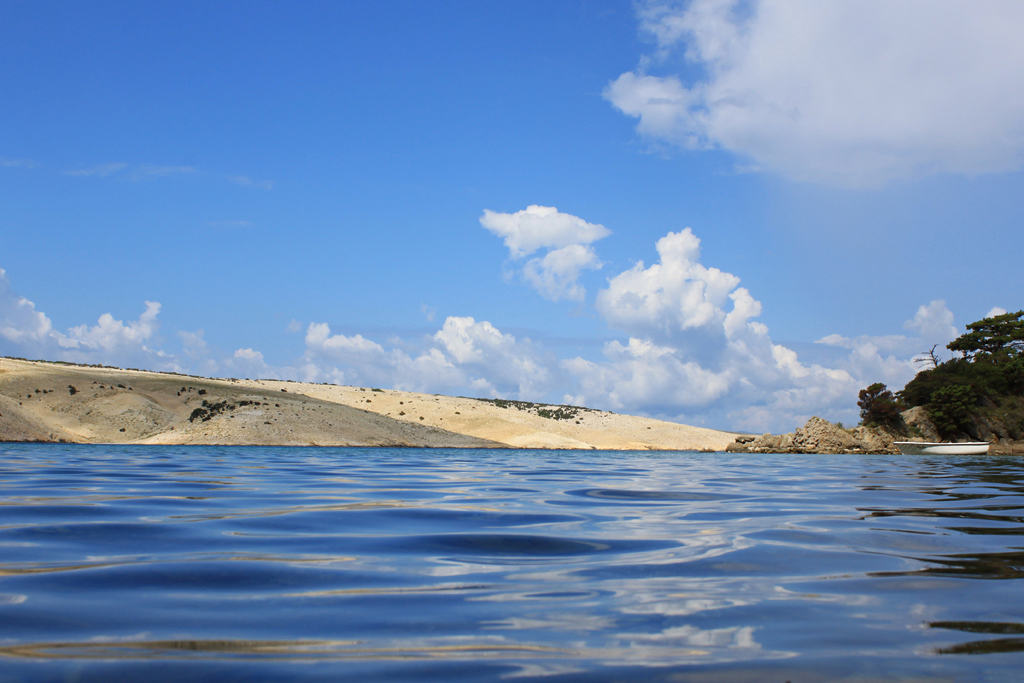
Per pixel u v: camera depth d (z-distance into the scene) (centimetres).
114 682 367
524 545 808
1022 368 9562
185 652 419
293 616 501
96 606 521
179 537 843
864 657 419
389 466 2966
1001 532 934
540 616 507
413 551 761
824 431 7331
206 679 375
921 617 508
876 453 7050
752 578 638
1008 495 1576
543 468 3025
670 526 980
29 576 617
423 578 629
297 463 3103
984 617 508
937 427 8831
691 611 523
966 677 385
